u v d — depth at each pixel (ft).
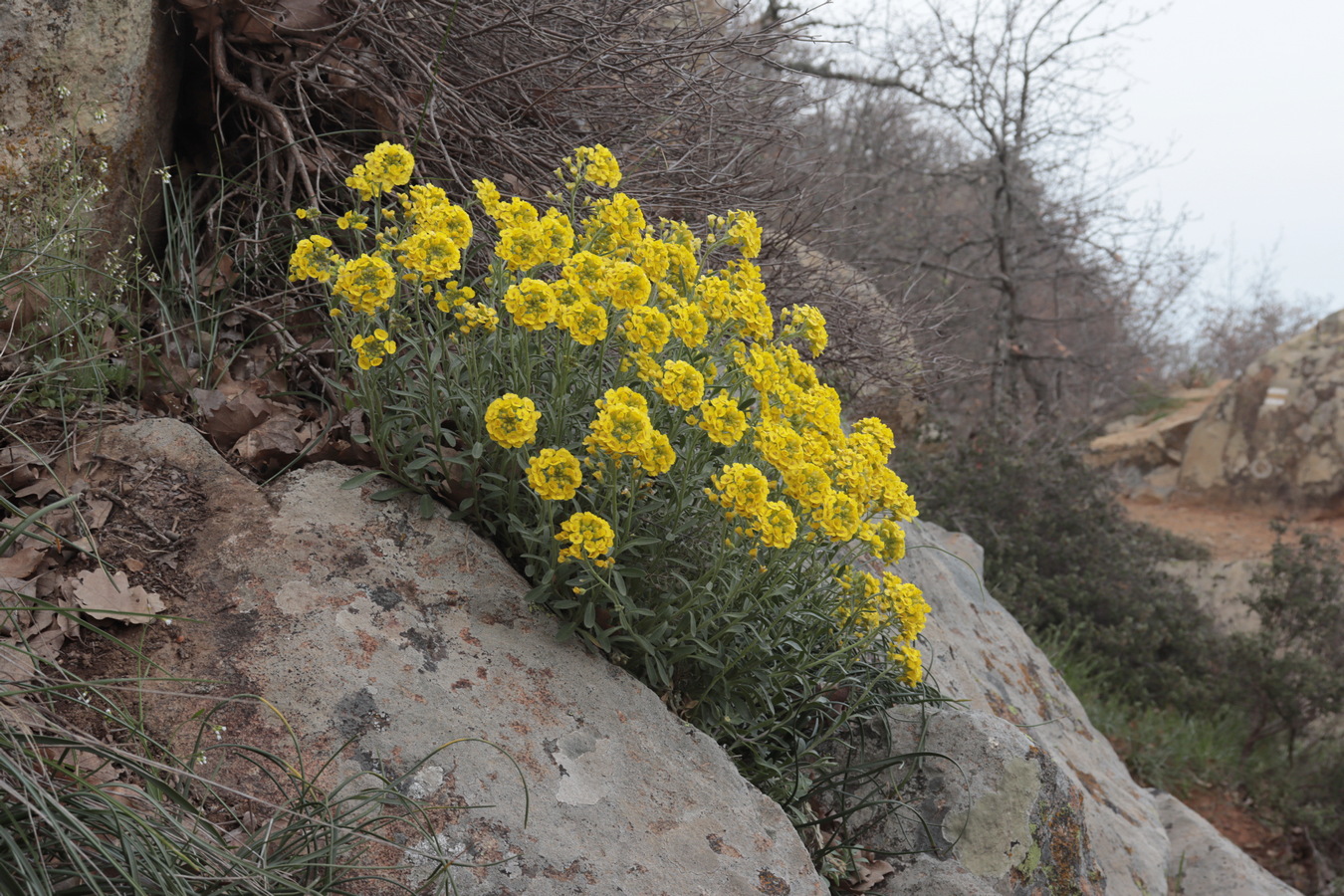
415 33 10.75
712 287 7.99
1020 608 24.17
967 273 35.88
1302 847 20.54
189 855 5.00
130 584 6.96
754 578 7.62
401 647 7.04
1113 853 12.13
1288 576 25.22
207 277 9.95
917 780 9.43
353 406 8.49
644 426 6.54
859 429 8.86
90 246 8.96
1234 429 46.32
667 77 11.96
